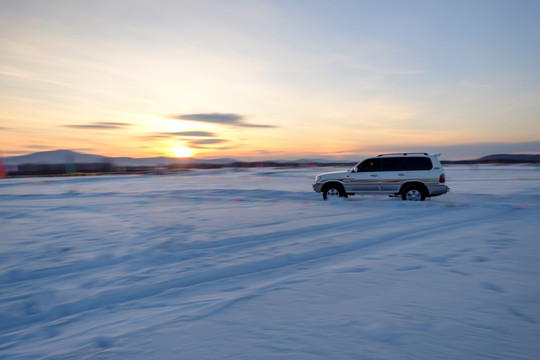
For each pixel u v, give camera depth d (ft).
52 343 10.45
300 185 79.36
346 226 28.50
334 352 8.80
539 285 13.67
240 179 112.27
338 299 12.54
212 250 21.08
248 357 8.66
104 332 10.94
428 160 42.91
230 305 12.20
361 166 45.52
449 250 19.70
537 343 9.20
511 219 30.55
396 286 13.83
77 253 20.40
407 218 32.22
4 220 32.60
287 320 10.83
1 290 15.05
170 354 8.94
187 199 51.24
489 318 10.75
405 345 9.11
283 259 19.26
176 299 13.82
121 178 128.57
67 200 52.03
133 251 20.80
